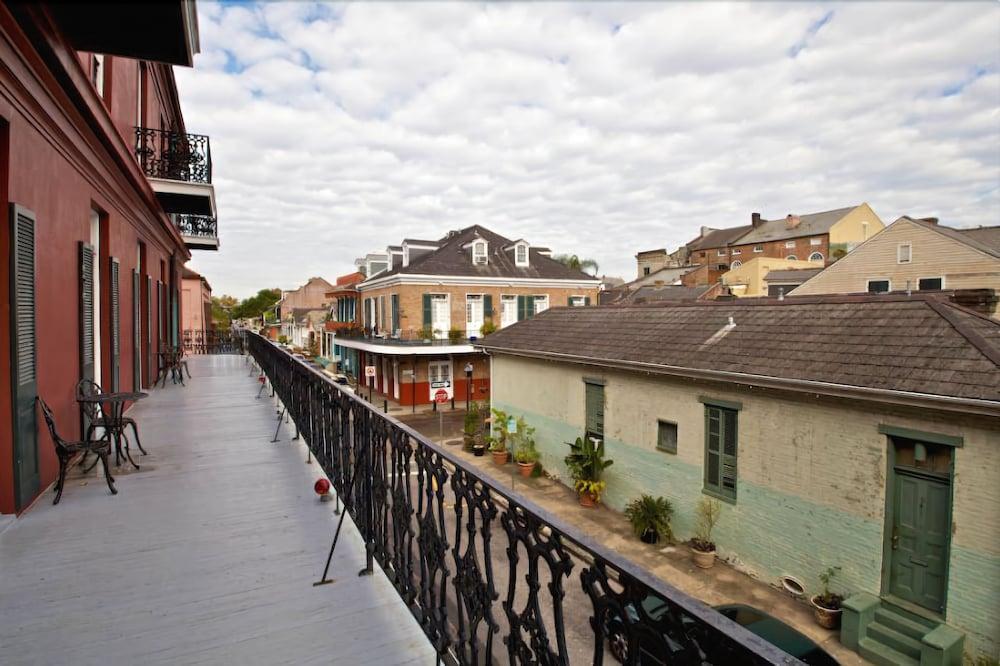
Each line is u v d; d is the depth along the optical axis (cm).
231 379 1110
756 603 704
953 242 2238
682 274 5284
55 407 426
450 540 877
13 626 231
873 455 624
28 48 328
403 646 225
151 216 905
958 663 542
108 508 371
